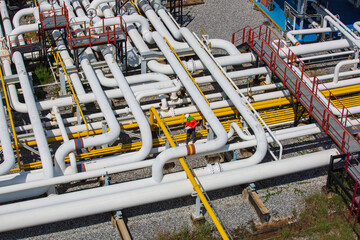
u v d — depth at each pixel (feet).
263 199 56.65
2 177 54.29
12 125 58.65
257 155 56.44
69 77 69.97
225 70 72.69
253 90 68.95
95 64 70.38
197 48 71.61
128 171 60.64
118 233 52.54
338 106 65.36
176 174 54.65
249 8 99.50
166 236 52.16
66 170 55.62
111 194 51.24
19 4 101.50
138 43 76.02
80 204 50.08
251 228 52.95
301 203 56.13
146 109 65.67
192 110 65.36
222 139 55.83
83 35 74.59
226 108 66.13
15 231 52.95
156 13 90.74
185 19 95.66
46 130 61.77
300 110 66.44
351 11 97.76
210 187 53.11
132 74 77.97
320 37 86.69
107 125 61.87
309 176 59.93
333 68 80.59
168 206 55.77
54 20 74.43
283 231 52.42
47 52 78.59
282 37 88.84
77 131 61.36
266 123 64.34
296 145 64.90
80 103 64.44
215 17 96.32
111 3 91.40
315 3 90.22
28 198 56.85
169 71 71.20
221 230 42.91
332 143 65.31
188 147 54.03
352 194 54.39
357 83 71.26
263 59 70.33
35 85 76.79
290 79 65.57
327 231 52.95
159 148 58.80
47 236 52.42
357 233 52.49
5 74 71.36
